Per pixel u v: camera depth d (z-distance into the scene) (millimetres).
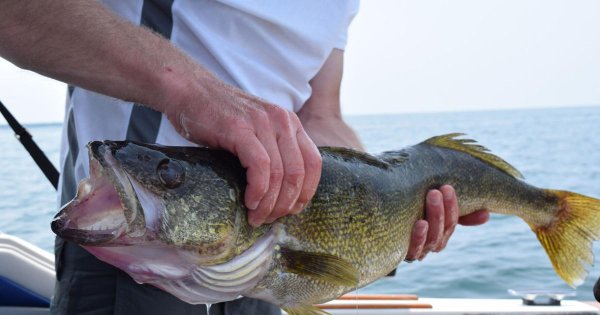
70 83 872
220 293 943
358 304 1593
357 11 1286
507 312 1601
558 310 1613
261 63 1128
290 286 1001
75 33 822
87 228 794
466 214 1400
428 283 3418
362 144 1328
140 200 845
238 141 849
